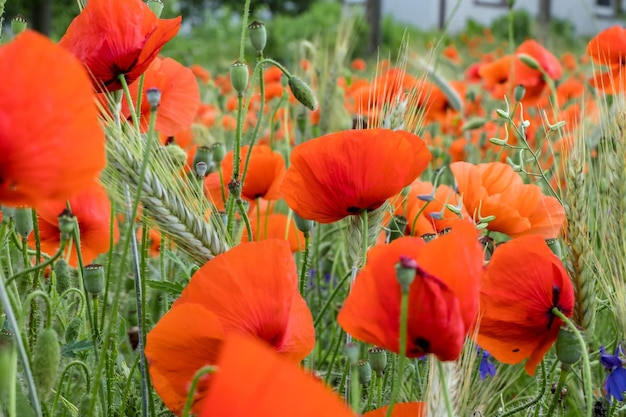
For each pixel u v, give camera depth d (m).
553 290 0.58
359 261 0.63
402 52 0.75
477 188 0.71
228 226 0.69
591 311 0.63
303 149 0.59
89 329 0.73
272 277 0.53
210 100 2.18
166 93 0.72
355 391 0.48
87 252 0.75
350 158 0.59
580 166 0.64
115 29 0.59
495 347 0.60
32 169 0.44
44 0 4.78
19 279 0.71
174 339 0.51
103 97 0.61
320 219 0.62
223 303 0.52
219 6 8.44
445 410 0.53
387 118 0.71
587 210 0.64
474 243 0.51
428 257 0.49
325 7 6.47
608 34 1.00
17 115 0.43
